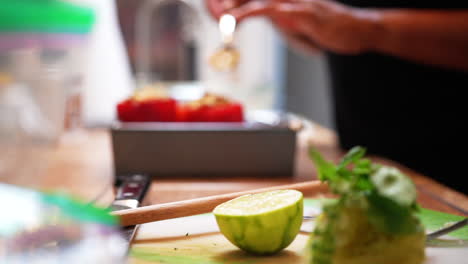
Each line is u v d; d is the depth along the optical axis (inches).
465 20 44.6
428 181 37.1
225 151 37.8
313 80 106.3
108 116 88.8
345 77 51.9
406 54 46.7
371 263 17.9
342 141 52.2
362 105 51.3
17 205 24.6
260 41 100.5
